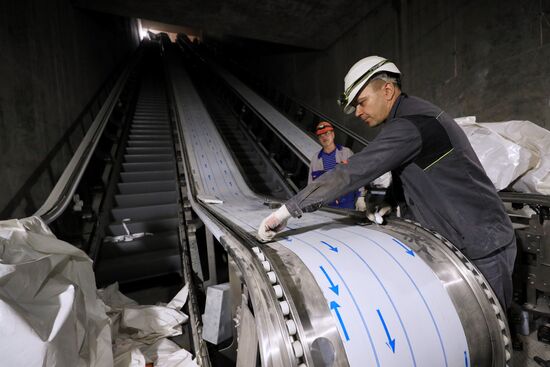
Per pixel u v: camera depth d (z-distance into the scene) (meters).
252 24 5.43
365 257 1.00
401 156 1.01
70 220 3.43
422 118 1.03
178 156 4.65
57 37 4.20
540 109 2.53
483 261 1.10
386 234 1.18
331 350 0.75
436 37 3.64
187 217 3.10
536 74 2.54
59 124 3.94
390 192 1.43
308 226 1.38
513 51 2.71
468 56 3.19
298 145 4.81
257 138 6.43
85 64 5.56
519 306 1.68
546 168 1.69
